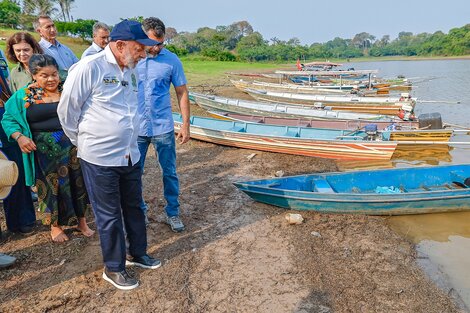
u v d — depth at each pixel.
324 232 5.29
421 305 3.92
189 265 4.29
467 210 6.09
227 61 54.78
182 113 4.57
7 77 4.84
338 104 16.03
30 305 3.55
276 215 5.71
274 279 4.14
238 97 20.52
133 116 3.44
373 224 5.62
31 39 4.52
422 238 5.40
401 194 5.72
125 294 3.76
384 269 4.51
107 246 3.66
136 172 3.69
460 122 13.97
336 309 3.74
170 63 4.32
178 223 4.96
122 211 3.88
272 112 13.48
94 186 3.43
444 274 4.57
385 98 15.56
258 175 7.55
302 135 10.13
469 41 78.12
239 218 5.53
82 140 3.32
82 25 46.44
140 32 3.16
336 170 8.21
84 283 3.88
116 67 3.24
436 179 6.90
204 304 3.70
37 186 4.28
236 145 9.49
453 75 35.03
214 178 7.28
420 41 113.69
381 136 9.62
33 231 4.84
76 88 3.12
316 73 20.64
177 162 8.32
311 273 4.29
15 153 4.57
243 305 3.71
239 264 4.38
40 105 3.96
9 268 4.08
